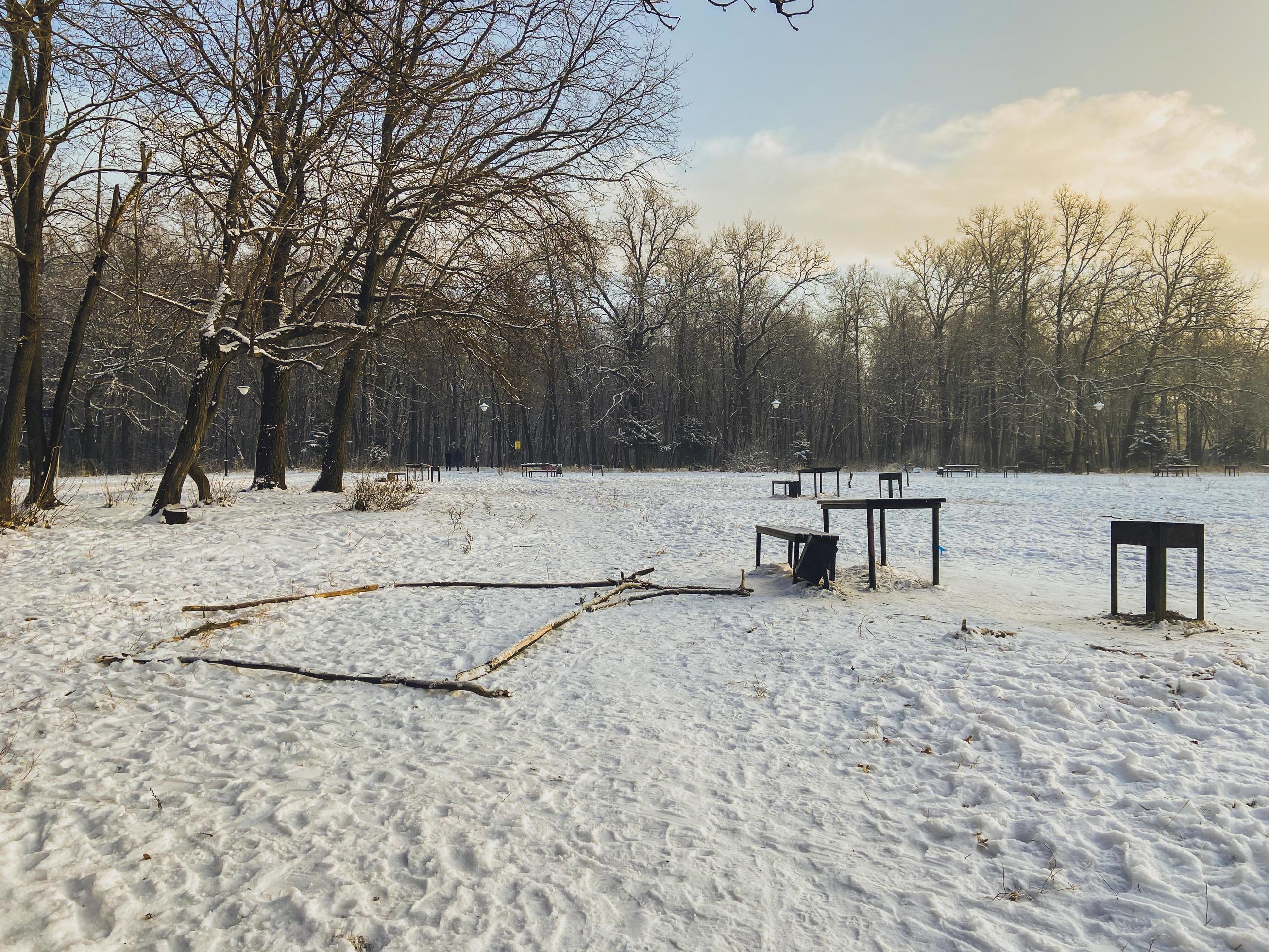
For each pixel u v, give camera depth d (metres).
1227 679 5.19
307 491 20.06
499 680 6.23
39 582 9.73
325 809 3.97
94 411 39.66
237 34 12.53
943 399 53.91
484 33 10.27
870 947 2.87
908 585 9.22
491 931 2.96
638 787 4.21
